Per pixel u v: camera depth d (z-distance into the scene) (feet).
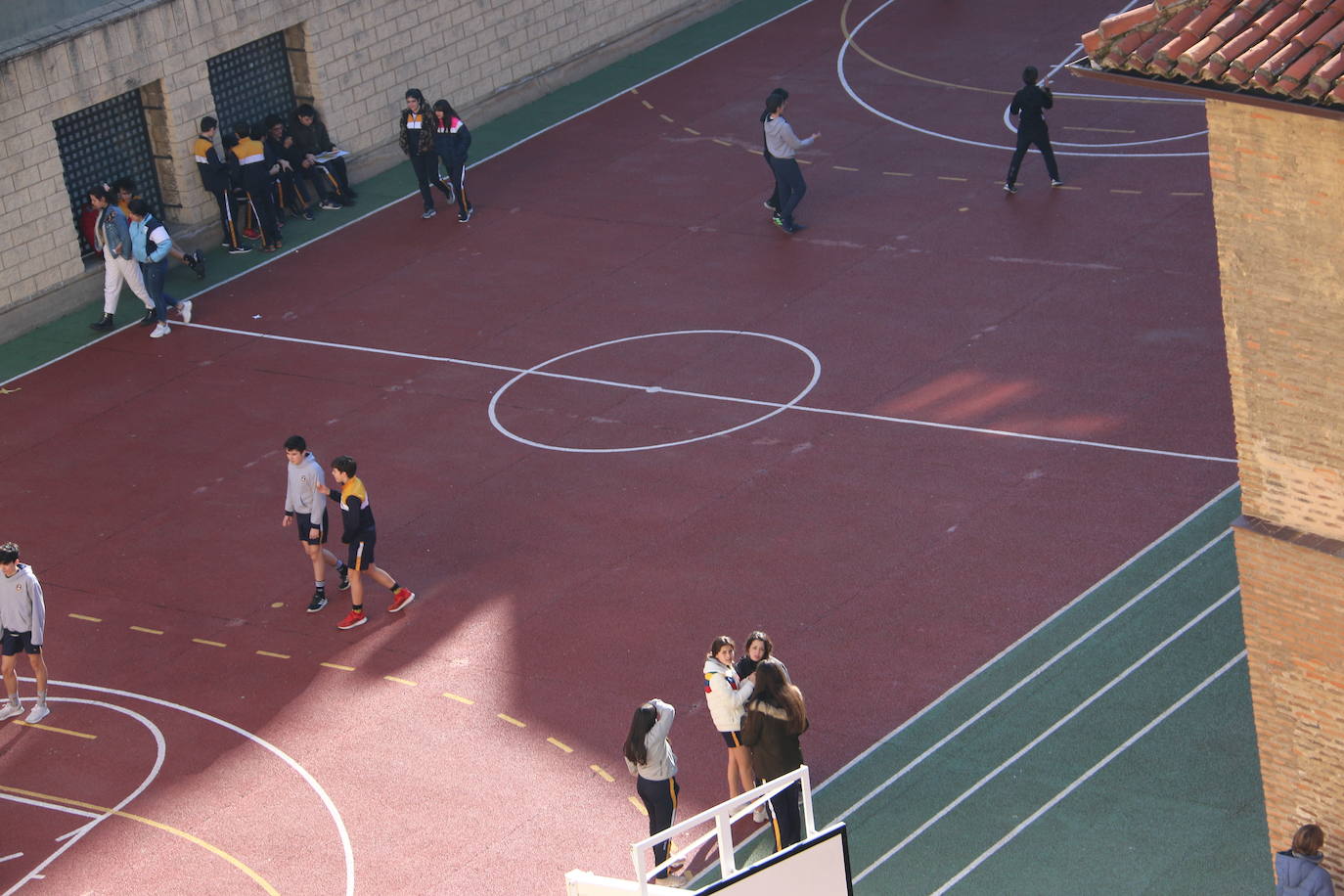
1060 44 126.62
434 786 62.18
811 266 98.68
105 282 99.45
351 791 62.34
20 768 65.10
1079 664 64.18
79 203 104.63
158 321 98.73
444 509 79.15
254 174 106.22
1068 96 117.80
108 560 77.87
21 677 70.54
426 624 71.20
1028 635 66.23
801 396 85.15
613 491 79.00
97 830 61.52
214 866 59.31
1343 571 46.98
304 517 71.61
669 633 68.90
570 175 114.52
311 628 71.87
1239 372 47.06
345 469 69.31
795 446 80.84
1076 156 108.99
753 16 139.13
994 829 56.80
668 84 127.65
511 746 63.77
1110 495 74.33
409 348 94.53
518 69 126.31
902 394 84.28
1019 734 61.11
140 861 59.88
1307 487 47.11
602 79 129.80
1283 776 51.01
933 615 68.03
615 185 112.47
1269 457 47.52
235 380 93.09
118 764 64.90
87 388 93.66
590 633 69.46
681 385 87.45
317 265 105.70
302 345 96.07
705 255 101.55
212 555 77.66
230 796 62.64
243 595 74.54
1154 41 42.73
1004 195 104.88
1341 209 43.32
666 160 115.24
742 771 57.16
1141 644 64.85
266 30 110.42
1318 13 41.47
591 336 93.76
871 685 64.59
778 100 99.50
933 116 117.19
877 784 59.77
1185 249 95.45
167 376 94.22
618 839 58.90
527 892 56.95
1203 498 73.36
